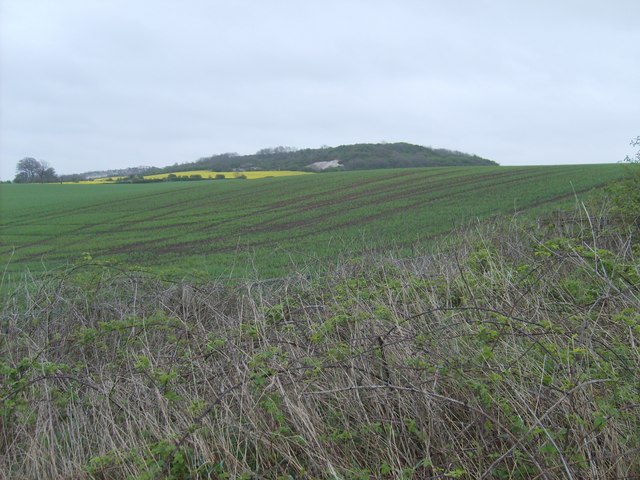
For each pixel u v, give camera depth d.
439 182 43.59
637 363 4.11
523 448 3.49
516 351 4.27
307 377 4.41
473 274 6.02
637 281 5.26
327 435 4.11
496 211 26.78
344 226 26.89
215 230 29.47
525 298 5.31
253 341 5.22
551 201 28.64
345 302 5.48
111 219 37.31
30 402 4.71
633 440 3.62
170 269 8.66
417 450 3.97
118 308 7.12
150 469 3.81
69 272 7.86
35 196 57.44
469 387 3.99
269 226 29.44
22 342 6.12
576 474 3.43
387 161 104.44
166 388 4.50
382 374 4.40
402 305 5.64
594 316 4.93
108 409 4.52
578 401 3.80
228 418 4.23
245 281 7.50
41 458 4.20
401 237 21.12
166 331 6.17
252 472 3.79
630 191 10.96
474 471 3.70
